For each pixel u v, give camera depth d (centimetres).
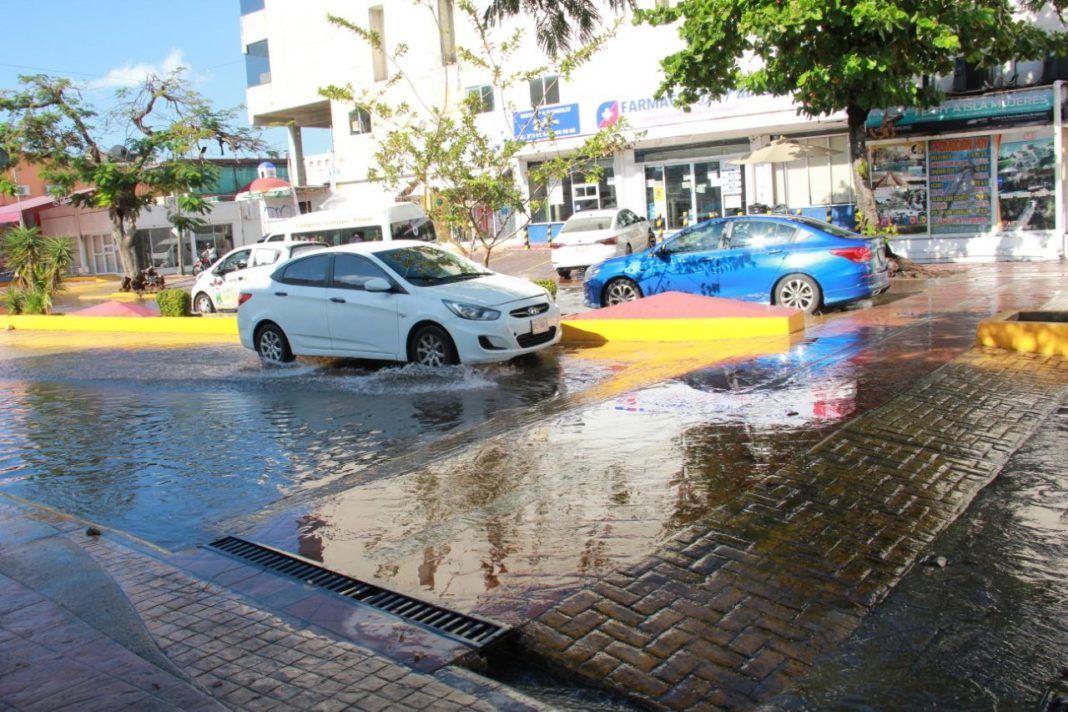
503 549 496
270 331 1199
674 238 1388
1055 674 354
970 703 337
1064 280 1502
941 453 611
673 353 1073
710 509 534
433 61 3262
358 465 693
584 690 361
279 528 556
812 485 564
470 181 1349
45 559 511
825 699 342
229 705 341
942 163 2030
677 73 1667
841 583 434
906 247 2084
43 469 742
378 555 500
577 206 3094
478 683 354
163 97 3008
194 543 542
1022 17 1928
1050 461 585
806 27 1453
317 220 2272
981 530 488
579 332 1219
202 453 764
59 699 349
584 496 574
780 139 2230
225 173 4847
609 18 2647
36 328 2070
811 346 1034
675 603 420
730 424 718
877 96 1552
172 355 1408
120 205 3009
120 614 431
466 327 1015
